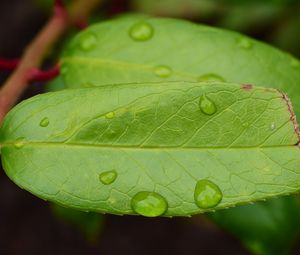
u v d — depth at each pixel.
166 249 0.42
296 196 0.23
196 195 0.18
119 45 0.20
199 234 0.43
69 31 0.25
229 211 0.23
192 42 0.20
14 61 0.22
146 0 0.35
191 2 0.35
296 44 0.33
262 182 0.17
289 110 0.18
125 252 0.42
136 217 0.43
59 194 0.18
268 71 0.20
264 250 0.23
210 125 0.18
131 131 0.18
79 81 0.21
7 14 0.43
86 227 0.27
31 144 0.18
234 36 0.20
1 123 0.19
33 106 0.18
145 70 0.20
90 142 0.18
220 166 0.18
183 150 0.18
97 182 0.18
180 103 0.18
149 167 0.18
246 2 0.27
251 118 0.18
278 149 0.18
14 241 0.42
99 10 0.29
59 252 0.42
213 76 0.20
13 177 0.18
